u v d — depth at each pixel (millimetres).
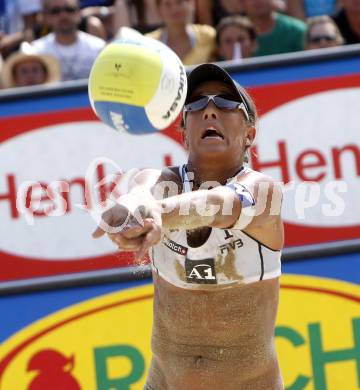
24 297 16297
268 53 20375
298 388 16188
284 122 16391
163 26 20812
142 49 9266
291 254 16203
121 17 21922
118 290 16234
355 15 20328
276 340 16203
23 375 16203
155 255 10438
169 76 9352
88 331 16234
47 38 20078
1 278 16312
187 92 10141
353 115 16391
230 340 10539
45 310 16297
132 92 9203
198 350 10625
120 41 9375
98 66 9352
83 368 16219
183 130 10789
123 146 16328
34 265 16312
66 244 16344
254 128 10547
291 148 16344
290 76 16391
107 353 16219
